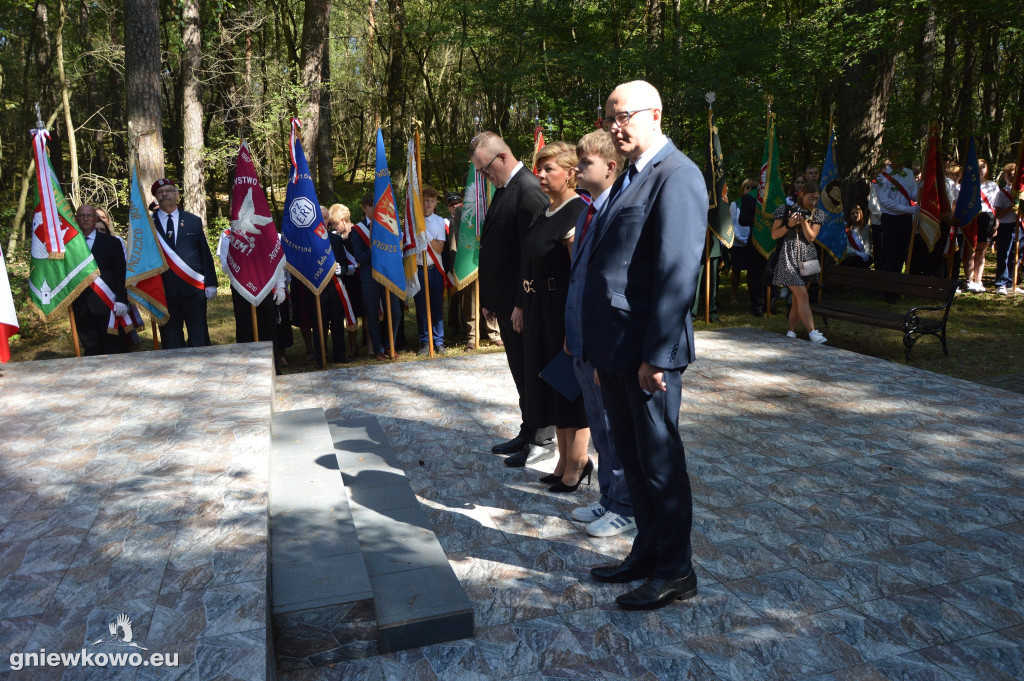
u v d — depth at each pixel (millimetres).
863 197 12594
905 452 4617
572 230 3668
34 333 10594
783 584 3137
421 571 3078
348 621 2656
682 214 2619
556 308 3779
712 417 5355
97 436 3943
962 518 3729
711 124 9938
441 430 5246
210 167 16984
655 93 2775
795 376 6434
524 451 4574
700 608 2963
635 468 3008
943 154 11312
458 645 2754
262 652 2062
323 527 3271
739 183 14516
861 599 3023
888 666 2607
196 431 3982
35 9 17594
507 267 4242
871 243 12219
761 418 5312
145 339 9883
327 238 7840
